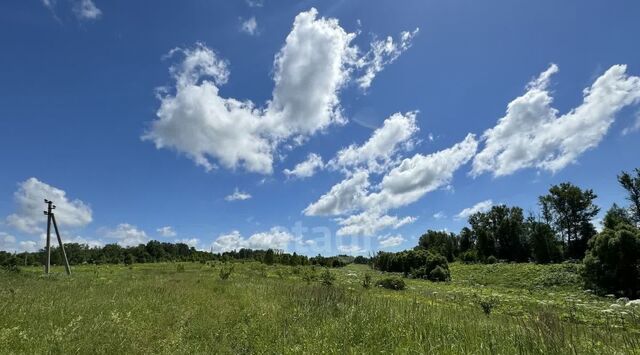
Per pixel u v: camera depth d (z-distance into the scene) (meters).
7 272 29.41
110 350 6.92
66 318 9.08
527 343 6.77
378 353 6.75
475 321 9.41
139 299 13.05
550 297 30.94
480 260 81.31
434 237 106.06
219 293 16.88
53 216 36.59
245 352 7.72
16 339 7.10
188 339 8.31
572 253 79.00
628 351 6.58
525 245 85.12
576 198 80.94
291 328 8.86
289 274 41.88
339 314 10.30
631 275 34.81
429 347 6.75
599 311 19.06
